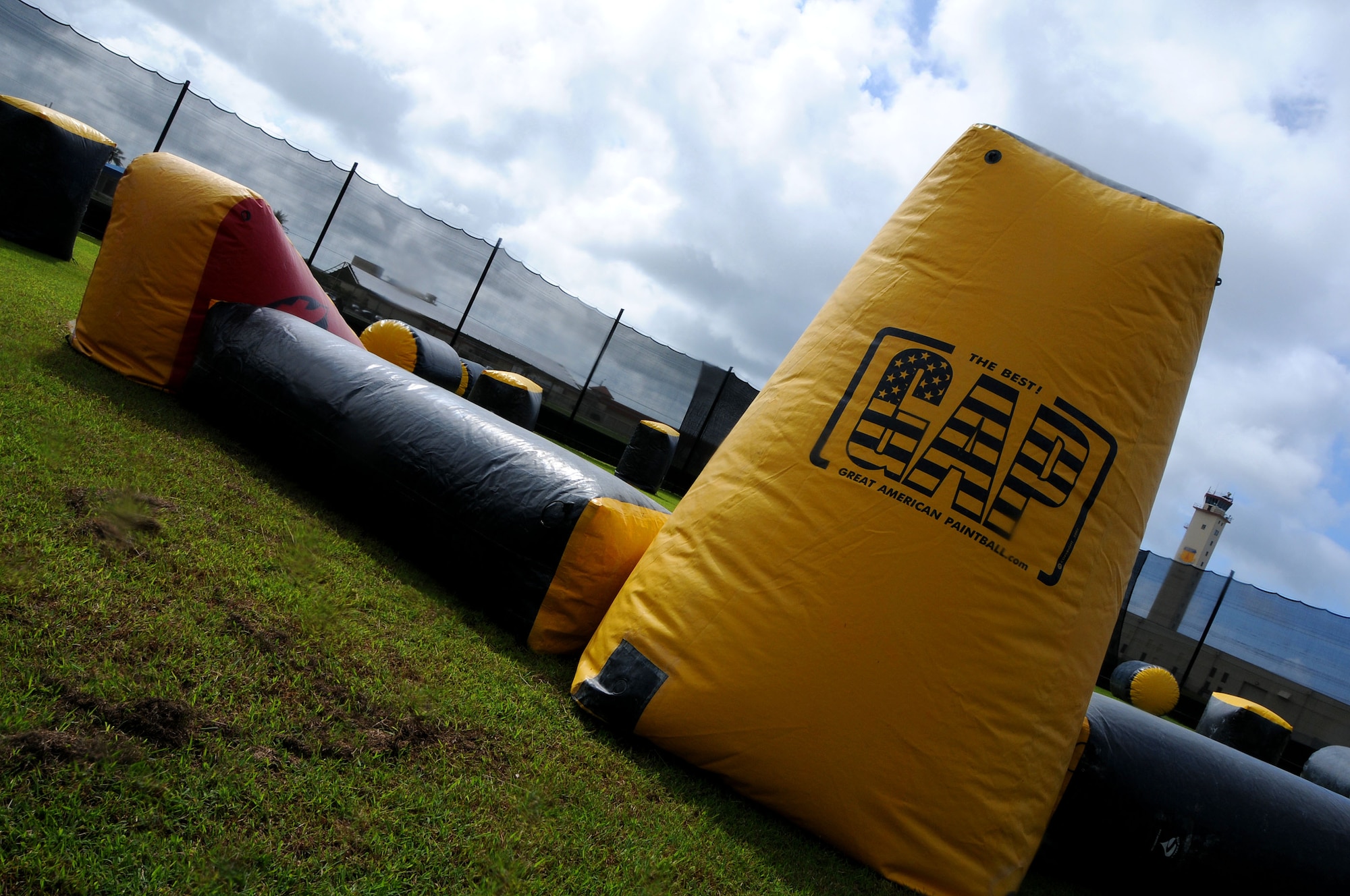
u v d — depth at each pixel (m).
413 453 3.11
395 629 2.42
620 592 2.74
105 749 1.38
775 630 2.18
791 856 2.04
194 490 2.83
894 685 2.09
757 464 2.43
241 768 1.48
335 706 1.84
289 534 2.81
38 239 7.36
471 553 2.91
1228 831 2.56
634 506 2.99
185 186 3.91
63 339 4.20
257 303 4.10
